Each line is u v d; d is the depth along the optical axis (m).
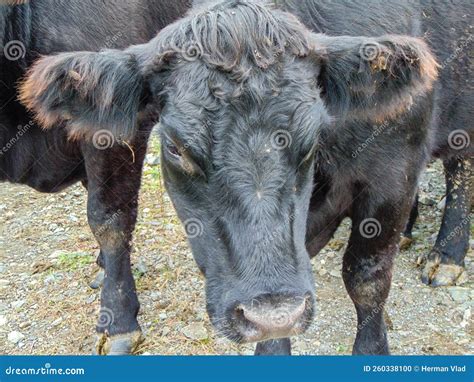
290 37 1.59
